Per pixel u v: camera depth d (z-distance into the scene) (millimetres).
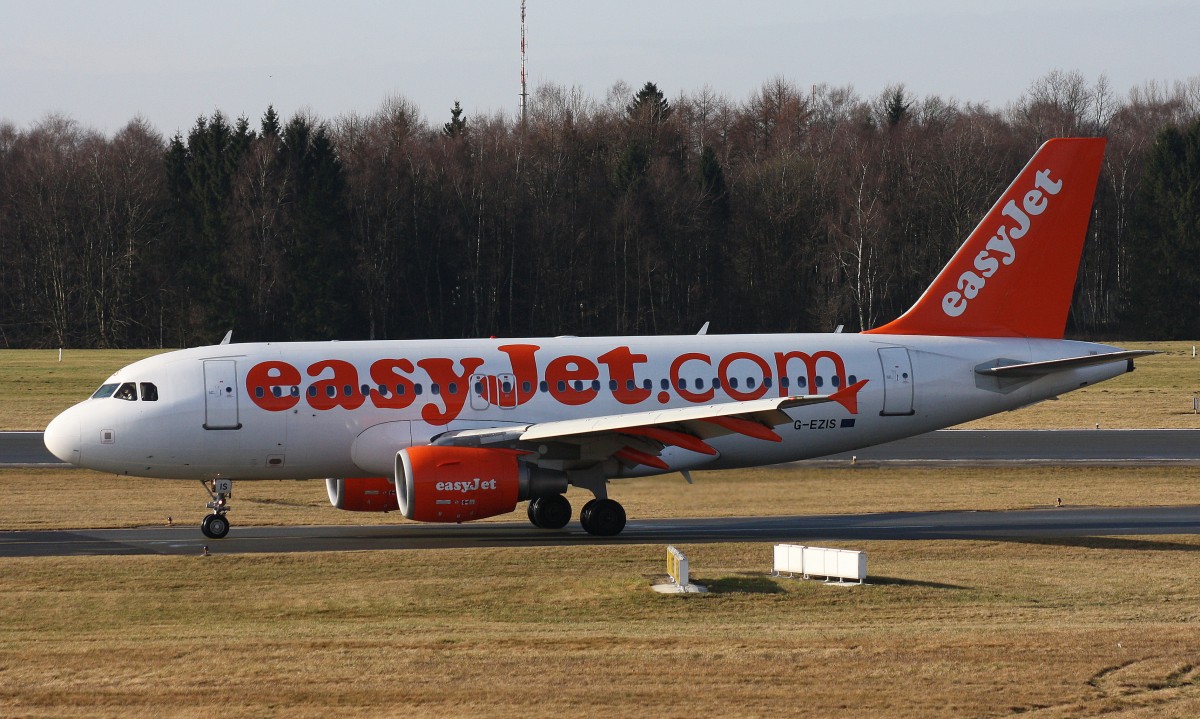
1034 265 122312
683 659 59750
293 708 51875
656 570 89188
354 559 93375
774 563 88312
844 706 51719
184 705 52531
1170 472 146625
